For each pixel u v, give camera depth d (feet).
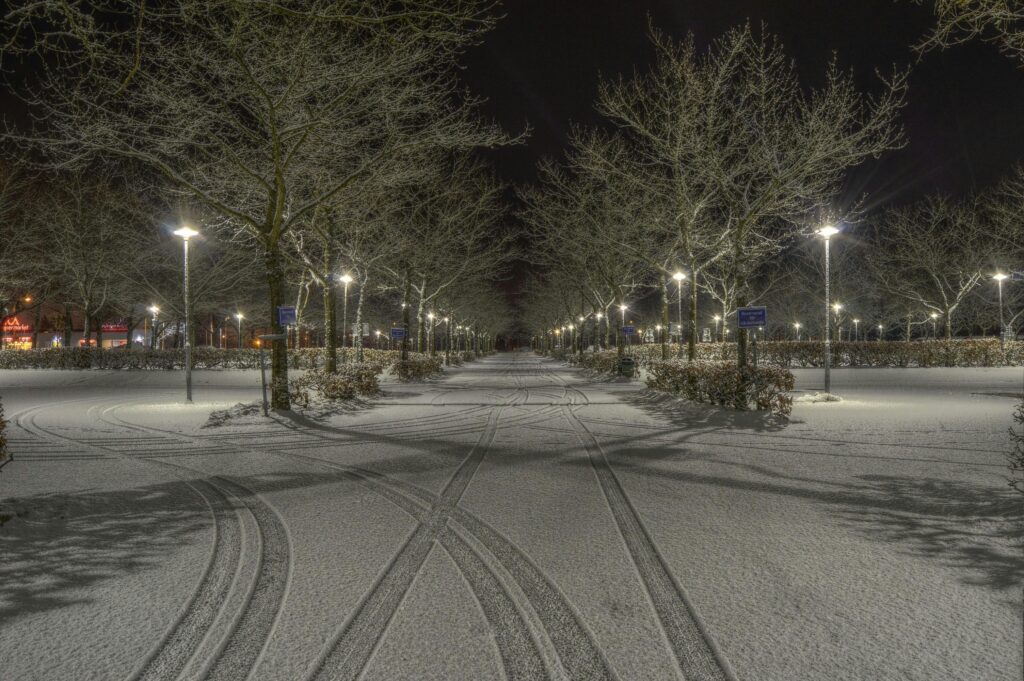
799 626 10.48
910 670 9.05
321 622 10.69
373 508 18.33
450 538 15.37
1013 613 10.90
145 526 16.51
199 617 10.93
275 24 34.37
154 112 38.29
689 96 53.57
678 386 52.80
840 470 23.22
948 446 28.25
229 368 113.29
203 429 36.42
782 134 52.37
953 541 14.85
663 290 82.48
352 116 41.45
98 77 22.81
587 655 9.56
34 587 12.30
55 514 17.69
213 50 36.86
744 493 19.80
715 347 119.34
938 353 107.76
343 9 28.73
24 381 81.61
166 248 111.45
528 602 11.50
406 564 13.52
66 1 19.01
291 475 23.26
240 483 21.85
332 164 49.62
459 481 22.06
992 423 35.60
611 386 75.20
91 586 12.35
